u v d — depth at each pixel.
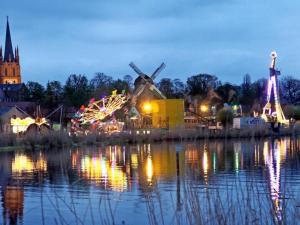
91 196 31.48
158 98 122.12
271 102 129.38
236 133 77.56
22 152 71.50
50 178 41.09
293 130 83.50
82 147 80.19
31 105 133.62
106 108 102.88
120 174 43.09
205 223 15.55
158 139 87.81
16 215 26.86
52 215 26.44
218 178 34.97
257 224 15.78
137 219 24.91
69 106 136.25
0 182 39.09
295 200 17.91
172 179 37.59
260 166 44.72
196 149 65.00
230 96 149.75
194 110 130.50
